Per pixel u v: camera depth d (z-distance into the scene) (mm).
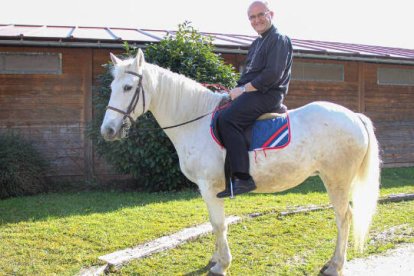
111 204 6414
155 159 7234
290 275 3826
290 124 3654
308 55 9508
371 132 3830
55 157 8438
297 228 5195
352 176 3781
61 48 8398
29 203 6465
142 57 3549
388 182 8516
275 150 3568
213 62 7504
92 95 8539
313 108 3756
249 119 3561
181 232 4914
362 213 3764
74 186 8289
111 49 8625
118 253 4254
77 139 8516
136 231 4961
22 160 7297
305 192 7480
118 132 3467
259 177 3623
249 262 4145
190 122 3762
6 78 8227
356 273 3861
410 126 11336
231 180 3578
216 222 3713
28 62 8312
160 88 3713
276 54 3467
